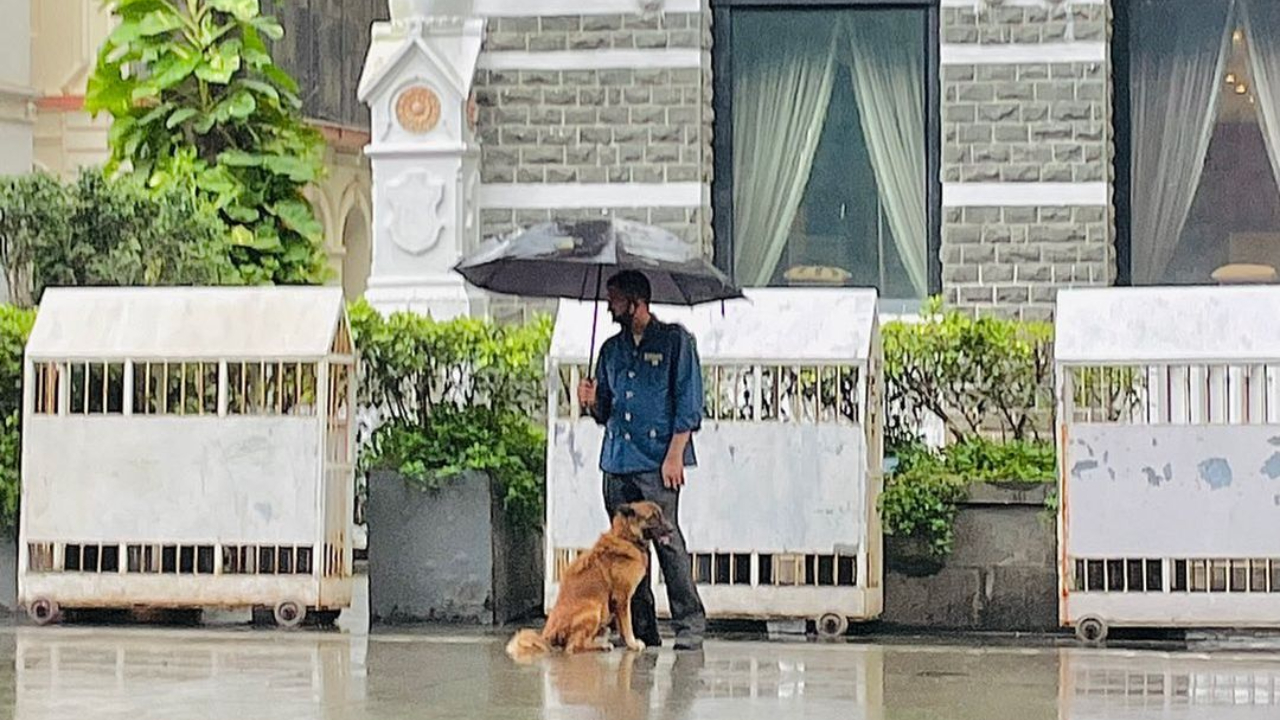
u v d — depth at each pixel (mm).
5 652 13547
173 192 18109
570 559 14883
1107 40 18453
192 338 15016
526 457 15805
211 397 15453
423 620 15430
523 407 16094
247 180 20141
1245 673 12789
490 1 18938
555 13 18844
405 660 13164
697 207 18766
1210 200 18859
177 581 15086
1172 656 13641
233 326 15039
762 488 14625
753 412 14812
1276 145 18766
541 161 18875
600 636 13633
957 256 18516
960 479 15164
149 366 15273
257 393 15281
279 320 15031
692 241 18781
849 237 19109
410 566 15438
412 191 18672
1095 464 14320
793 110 19141
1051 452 15312
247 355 14906
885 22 19078
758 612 14703
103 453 15078
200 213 18203
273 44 29234
